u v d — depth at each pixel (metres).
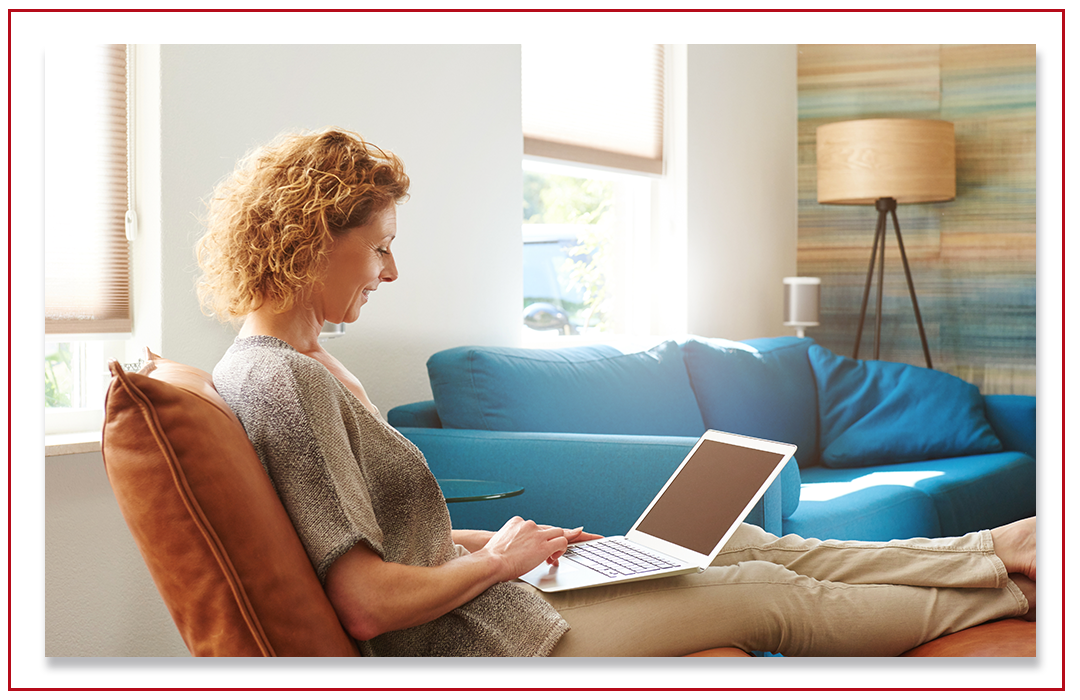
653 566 1.27
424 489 1.12
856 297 4.47
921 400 3.13
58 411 2.04
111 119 2.07
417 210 2.63
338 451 0.99
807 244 4.55
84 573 1.92
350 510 0.97
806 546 1.45
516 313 2.98
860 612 1.31
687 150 3.77
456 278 2.76
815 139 4.50
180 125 2.09
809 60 4.49
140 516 0.90
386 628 0.99
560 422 2.34
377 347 2.53
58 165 1.99
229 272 1.08
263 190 1.08
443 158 2.71
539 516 2.03
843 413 3.19
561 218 3.83
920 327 4.00
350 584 0.97
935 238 4.34
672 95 3.78
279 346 1.05
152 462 0.89
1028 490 2.91
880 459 3.08
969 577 1.37
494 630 1.10
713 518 1.34
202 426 0.90
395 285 2.58
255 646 0.91
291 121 2.31
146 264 2.11
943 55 4.27
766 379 3.08
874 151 3.75
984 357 4.25
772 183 4.36
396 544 1.09
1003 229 4.18
